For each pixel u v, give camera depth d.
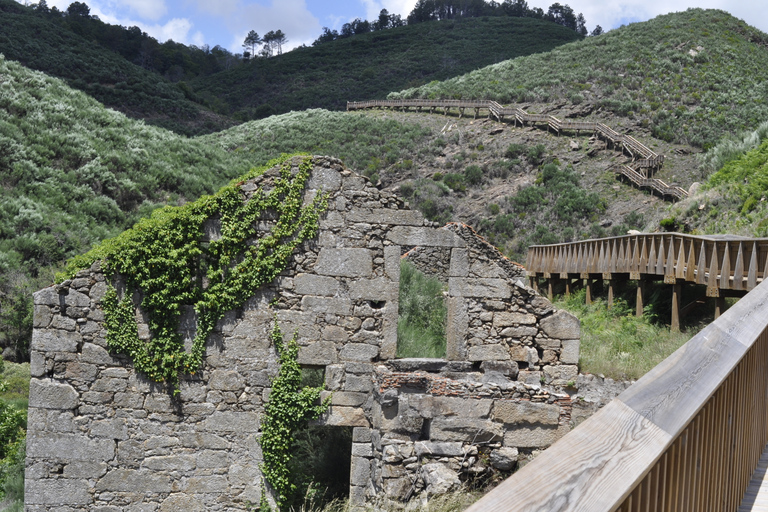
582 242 18.67
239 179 10.84
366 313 10.88
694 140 43.41
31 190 25.33
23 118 29.89
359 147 48.53
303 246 10.83
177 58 119.62
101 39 110.31
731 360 3.00
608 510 1.60
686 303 14.61
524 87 58.50
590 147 45.06
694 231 20.55
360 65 101.19
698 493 2.98
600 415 2.06
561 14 153.00
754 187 19.97
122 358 10.45
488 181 42.66
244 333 10.65
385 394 9.29
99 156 29.50
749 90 51.28
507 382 10.39
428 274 19.14
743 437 4.15
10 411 14.95
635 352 12.55
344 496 10.93
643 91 52.66
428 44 105.56
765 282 5.12
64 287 10.29
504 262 14.44
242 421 10.61
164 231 10.39
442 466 9.09
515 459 9.20
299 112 62.78
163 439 10.49
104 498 10.34
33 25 68.44
